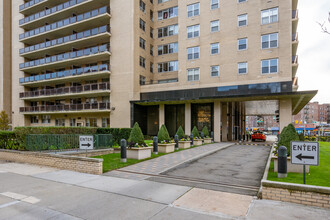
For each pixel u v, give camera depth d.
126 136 16.92
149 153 11.80
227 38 23.47
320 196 4.84
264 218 4.32
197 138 18.98
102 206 5.00
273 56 21.23
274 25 21.42
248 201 5.26
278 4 21.41
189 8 25.94
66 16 31.66
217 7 24.34
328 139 29.17
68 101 32.25
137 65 26.89
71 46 30.61
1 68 36.72
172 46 29.66
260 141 26.75
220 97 21.16
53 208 4.91
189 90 24.94
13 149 12.47
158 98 26.42
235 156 12.78
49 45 31.28
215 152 14.67
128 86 26.09
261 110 37.75
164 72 29.86
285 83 20.58
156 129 27.84
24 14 35.75
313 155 5.55
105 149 13.25
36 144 11.70
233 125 28.58
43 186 6.61
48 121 34.19
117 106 26.72
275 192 5.31
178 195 5.72
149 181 7.13
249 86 22.03
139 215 4.50
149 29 29.95
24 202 5.29
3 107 36.34
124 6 26.91
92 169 8.24
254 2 22.42
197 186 6.56
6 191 6.14
